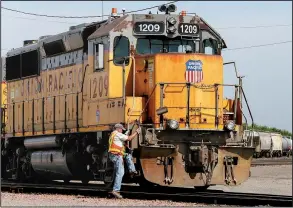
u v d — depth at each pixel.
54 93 38.50
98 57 32.59
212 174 30.44
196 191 33.06
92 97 33.44
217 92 31.36
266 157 95.75
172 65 30.89
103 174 32.31
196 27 32.22
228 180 30.78
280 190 38.38
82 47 35.22
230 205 25.23
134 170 29.36
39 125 40.25
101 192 30.12
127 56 31.50
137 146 29.59
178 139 30.64
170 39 32.06
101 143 32.06
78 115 35.28
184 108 30.81
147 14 31.91
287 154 105.69
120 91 31.61
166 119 30.52
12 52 44.50
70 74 36.53
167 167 29.97
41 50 40.41
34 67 41.03
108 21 33.41
